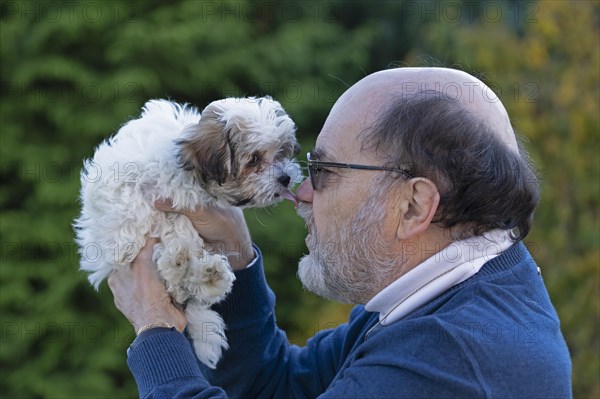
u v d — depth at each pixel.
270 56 8.66
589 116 6.35
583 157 6.44
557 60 6.78
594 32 6.68
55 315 7.68
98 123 7.69
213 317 2.84
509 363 1.97
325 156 2.36
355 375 2.07
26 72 7.72
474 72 2.96
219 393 2.24
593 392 6.32
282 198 3.15
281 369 2.92
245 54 8.46
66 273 7.73
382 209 2.24
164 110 3.29
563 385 2.04
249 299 2.88
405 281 2.18
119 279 2.83
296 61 8.84
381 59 10.48
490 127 2.20
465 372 1.95
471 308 2.05
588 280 6.32
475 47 6.75
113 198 2.90
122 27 7.91
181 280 2.78
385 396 1.98
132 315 2.74
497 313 2.05
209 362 2.85
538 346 2.03
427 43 8.59
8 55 7.79
